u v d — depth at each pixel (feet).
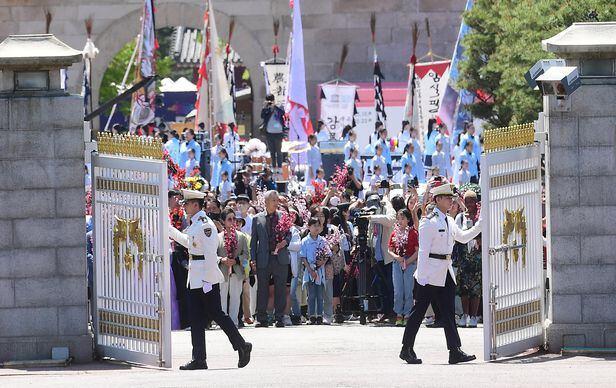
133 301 106.52
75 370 103.19
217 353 115.75
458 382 87.71
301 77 256.93
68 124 106.01
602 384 85.71
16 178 105.91
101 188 108.58
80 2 317.83
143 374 98.68
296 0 258.16
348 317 147.95
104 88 385.29
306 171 235.40
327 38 318.86
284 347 118.62
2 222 105.91
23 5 316.81
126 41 318.86
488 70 223.51
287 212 141.49
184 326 134.21
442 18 317.42
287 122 257.14
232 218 135.85
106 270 108.88
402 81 318.86
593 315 107.04
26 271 106.11
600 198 106.52
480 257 133.59
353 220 154.61
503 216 106.42
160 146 104.63
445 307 104.47
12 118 105.70
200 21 321.11
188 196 105.09
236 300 136.36
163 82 334.44
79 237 106.42
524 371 94.99
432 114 259.60
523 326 108.37
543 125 108.88
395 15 317.83
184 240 105.09
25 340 106.01
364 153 253.44
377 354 112.78
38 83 106.22
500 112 226.58
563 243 106.73
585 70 106.83
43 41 106.22
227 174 226.38
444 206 104.22
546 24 178.29
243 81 374.22
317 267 141.18
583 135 106.42
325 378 90.63
